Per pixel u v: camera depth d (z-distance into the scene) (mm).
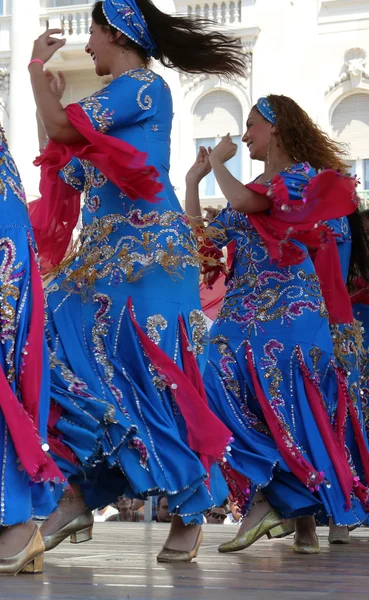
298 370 3709
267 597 1985
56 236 3197
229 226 3879
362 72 15234
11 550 2322
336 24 15492
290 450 3539
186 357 2953
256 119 3893
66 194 3172
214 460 2900
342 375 3812
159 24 3096
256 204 3557
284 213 3531
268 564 2943
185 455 2795
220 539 4156
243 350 3740
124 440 2717
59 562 2842
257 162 15711
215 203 16047
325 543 4129
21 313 2408
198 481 2791
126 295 2908
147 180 2777
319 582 2365
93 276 2924
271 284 3801
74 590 2064
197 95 15922
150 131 2971
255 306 3799
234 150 3713
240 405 3682
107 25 3045
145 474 2736
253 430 3645
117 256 2930
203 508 2830
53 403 2721
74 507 2912
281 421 3602
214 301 4328
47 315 2932
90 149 2826
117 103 2891
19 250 2445
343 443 3760
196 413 2848
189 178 3840
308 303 3777
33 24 17062
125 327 2887
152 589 2125
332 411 3789
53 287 2982
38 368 2406
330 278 3984
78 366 2836
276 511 3539
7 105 17266
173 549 2910
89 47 3100
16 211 2479
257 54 15727
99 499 2941
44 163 2941
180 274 2961
